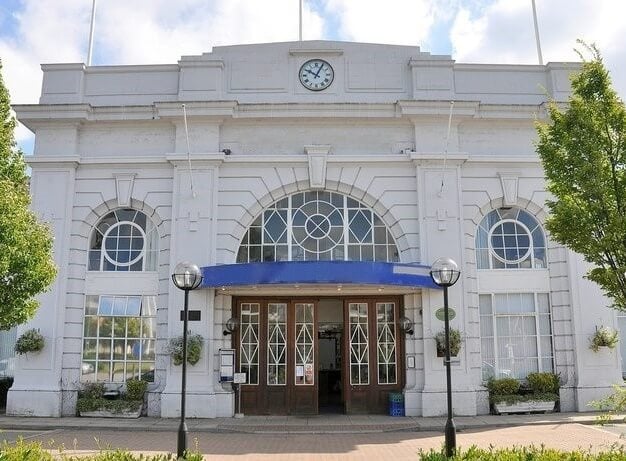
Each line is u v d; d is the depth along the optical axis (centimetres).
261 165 1708
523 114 1723
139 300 1686
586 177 991
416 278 1532
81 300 1680
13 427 1428
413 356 1633
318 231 1705
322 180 1694
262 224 1709
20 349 1590
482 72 1773
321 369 2048
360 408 1645
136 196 1708
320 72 1766
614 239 947
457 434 1322
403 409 1602
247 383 1648
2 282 1038
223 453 1133
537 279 1705
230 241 1672
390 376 1661
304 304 1686
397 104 1708
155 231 1728
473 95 1758
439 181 1686
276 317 1683
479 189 1716
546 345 1684
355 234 1703
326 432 1373
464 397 1576
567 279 1683
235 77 1764
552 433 1309
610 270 961
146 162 1711
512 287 1700
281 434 1355
